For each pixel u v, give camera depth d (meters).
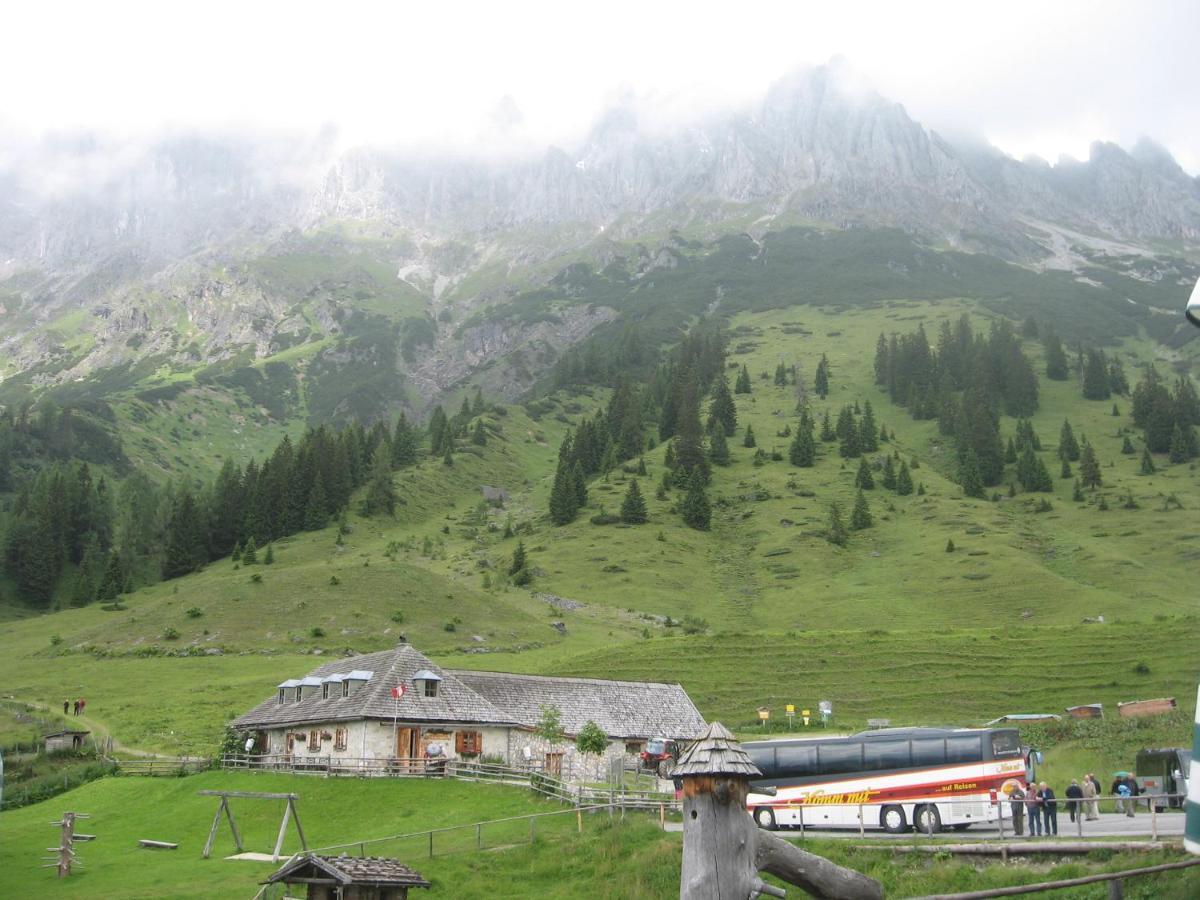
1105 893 30.09
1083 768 77.06
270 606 167.50
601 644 154.38
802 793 50.38
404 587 177.38
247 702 120.50
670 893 41.50
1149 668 115.06
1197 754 15.55
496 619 167.88
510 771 70.12
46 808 76.25
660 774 69.88
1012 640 131.62
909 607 176.88
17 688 134.50
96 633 164.75
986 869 34.91
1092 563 194.38
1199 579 185.12
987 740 47.88
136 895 46.94
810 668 127.88
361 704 77.88
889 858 38.34
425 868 47.03
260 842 60.19
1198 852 15.18
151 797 73.75
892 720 106.75
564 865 45.97
